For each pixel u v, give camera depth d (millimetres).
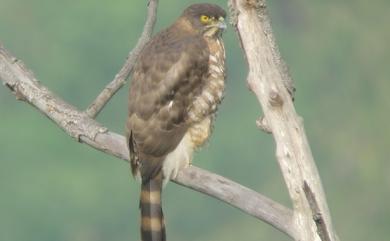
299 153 7914
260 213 8031
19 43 46219
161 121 9227
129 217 38875
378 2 45281
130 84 9477
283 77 8016
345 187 36438
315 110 42562
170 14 44625
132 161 9102
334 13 46188
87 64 45094
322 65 44500
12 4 46312
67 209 38688
